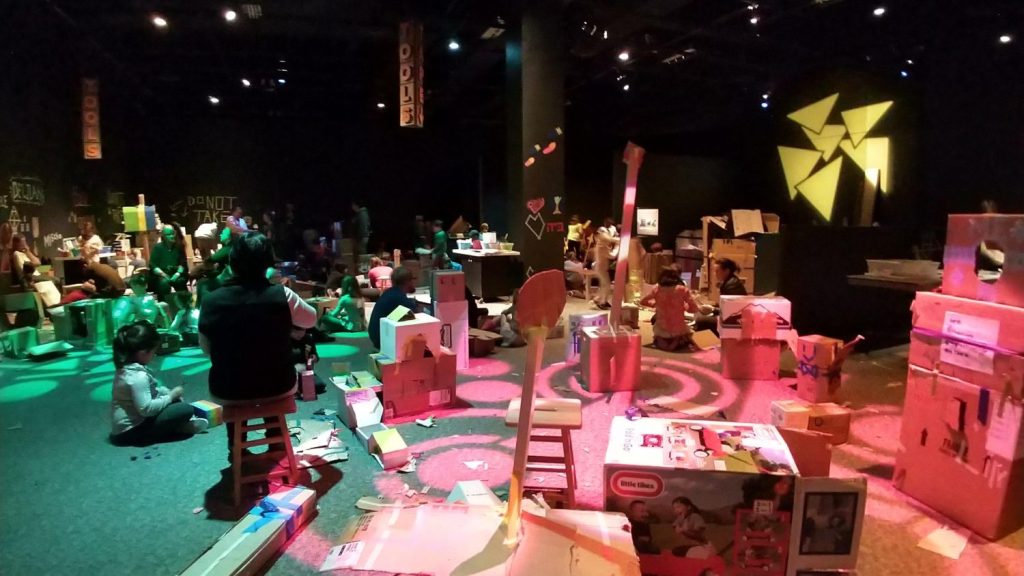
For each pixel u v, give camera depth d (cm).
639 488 220
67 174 1098
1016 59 740
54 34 988
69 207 1105
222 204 1678
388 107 1714
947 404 285
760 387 499
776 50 1116
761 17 931
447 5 949
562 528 203
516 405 294
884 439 387
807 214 953
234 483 313
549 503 292
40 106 980
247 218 1382
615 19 966
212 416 421
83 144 1152
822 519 215
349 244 1384
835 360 439
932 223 812
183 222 1634
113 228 1302
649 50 1130
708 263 914
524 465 205
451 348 563
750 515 216
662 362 580
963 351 277
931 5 805
